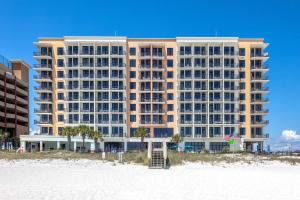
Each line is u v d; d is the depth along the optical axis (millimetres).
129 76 100562
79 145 89562
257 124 100438
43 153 59969
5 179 24453
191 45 100562
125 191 19125
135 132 93938
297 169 40031
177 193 18641
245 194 18734
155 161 38688
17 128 101438
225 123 99188
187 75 100375
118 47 99938
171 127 100000
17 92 105750
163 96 100438
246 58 101625
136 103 100188
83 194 17703
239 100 100062
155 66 100750
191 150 95750
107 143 97688
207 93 99750
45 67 99812
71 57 99250
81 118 98375
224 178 27391
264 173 33219
